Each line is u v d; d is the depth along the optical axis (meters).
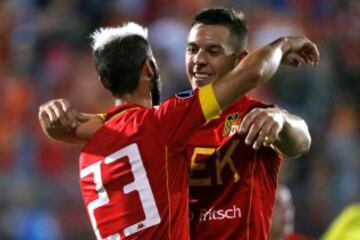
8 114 38.97
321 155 39.41
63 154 36.78
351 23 47.56
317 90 42.56
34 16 44.62
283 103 41.66
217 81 13.93
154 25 44.72
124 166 14.32
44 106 14.98
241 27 15.66
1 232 35.34
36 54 42.94
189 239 14.87
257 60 13.56
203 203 15.27
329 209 37.34
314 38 46.47
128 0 45.59
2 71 41.94
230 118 15.33
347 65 45.12
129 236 14.23
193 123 14.02
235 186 15.19
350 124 42.00
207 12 15.62
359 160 40.16
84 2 45.34
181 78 42.00
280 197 19.09
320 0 47.66
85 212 35.75
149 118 14.32
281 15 46.38
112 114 14.87
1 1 45.41
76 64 42.12
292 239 21.62
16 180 36.25
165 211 14.14
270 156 15.34
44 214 35.62
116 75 15.13
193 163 15.25
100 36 15.41
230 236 15.16
